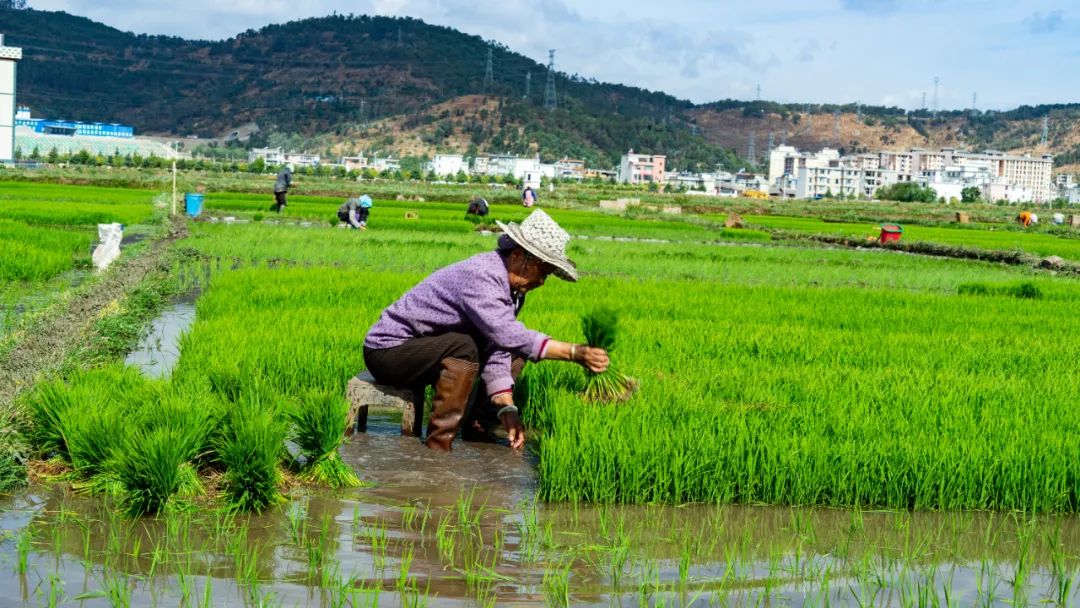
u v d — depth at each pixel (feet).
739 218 162.71
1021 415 23.24
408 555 15.14
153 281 48.21
